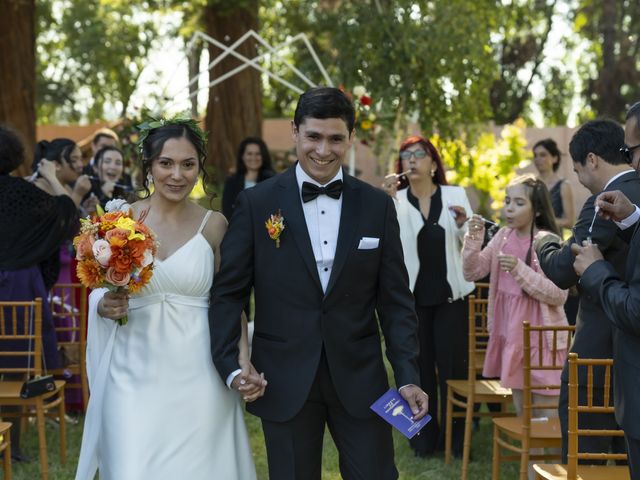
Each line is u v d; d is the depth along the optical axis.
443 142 11.41
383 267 3.35
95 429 3.54
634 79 24.48
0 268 5.37
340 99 3.23
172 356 3.47
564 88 29.58
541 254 3.77
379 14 11.22
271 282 3.29
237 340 3.37
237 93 16.20
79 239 3.32
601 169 3.54
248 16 16.28
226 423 3.57
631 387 2.78
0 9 12.53
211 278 3.59
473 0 12.04
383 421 3.35
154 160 3.48
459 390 5.32
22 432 5.96
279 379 3.28
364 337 3.34
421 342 5.60
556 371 4.68
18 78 12.61
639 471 2.79
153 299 3.50
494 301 4.96
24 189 5.42
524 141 11.23
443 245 5.51
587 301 3.66
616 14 25.56
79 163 6.49
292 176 3.36
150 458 3.38
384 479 3.33
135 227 3.29
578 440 3.70
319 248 3.29
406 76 11.20
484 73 11.44
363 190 3.35
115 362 3.52
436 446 5.75
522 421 4.55
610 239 3.40
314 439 3.36
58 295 6.76
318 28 12.58
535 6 26.83
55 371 5.76
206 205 11.56
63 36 30.47
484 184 11.27
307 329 3.26
